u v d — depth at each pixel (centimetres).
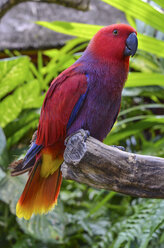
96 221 300
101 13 383
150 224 210
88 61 181
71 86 177
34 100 297
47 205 190
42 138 183
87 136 146
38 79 297
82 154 140
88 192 332
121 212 309
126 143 327
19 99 293
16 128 296
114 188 143
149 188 138
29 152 183
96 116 177
